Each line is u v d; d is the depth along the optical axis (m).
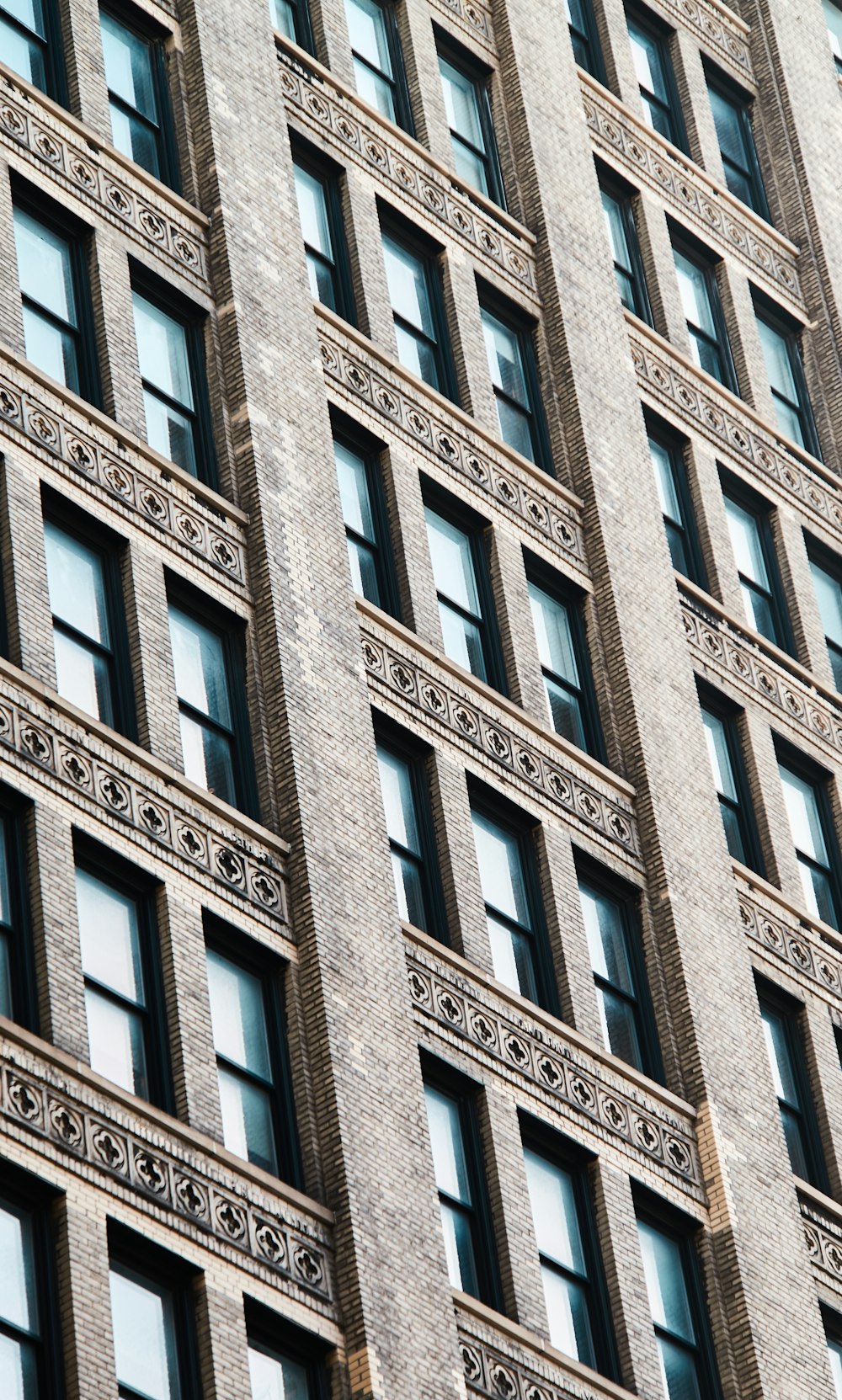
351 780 40.72
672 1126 43.44
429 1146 38.22
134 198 43.69
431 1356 36.22
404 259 49.62
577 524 49.41
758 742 51.28
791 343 59.56
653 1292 41.88
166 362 43.09
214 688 40.44
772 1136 44.91
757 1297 42.56
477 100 53.81
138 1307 33.75
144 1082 35.62
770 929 48.59
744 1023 45.75
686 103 60.00
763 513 55.62
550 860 44.34
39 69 44.09
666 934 45.56
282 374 44.12
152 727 38.38
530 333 51.44
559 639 48.03
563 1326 39.84
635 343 53.81
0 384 39.12
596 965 44.62
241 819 38.66
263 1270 35.16
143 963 36.53
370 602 44.41
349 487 45.41
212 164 45.31
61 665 38.00
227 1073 37.00
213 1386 33.66
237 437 42.81
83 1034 34.59
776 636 54.12
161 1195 34.34
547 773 45.31
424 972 40.38
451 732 43.81
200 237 44.62
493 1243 39.25
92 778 36.88
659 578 50.16
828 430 58.56
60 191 42.47
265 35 48.41
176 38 46.72
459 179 51.34
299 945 38.53
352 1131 37.22
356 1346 35.47
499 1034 41.16
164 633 39.50
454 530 47.09
